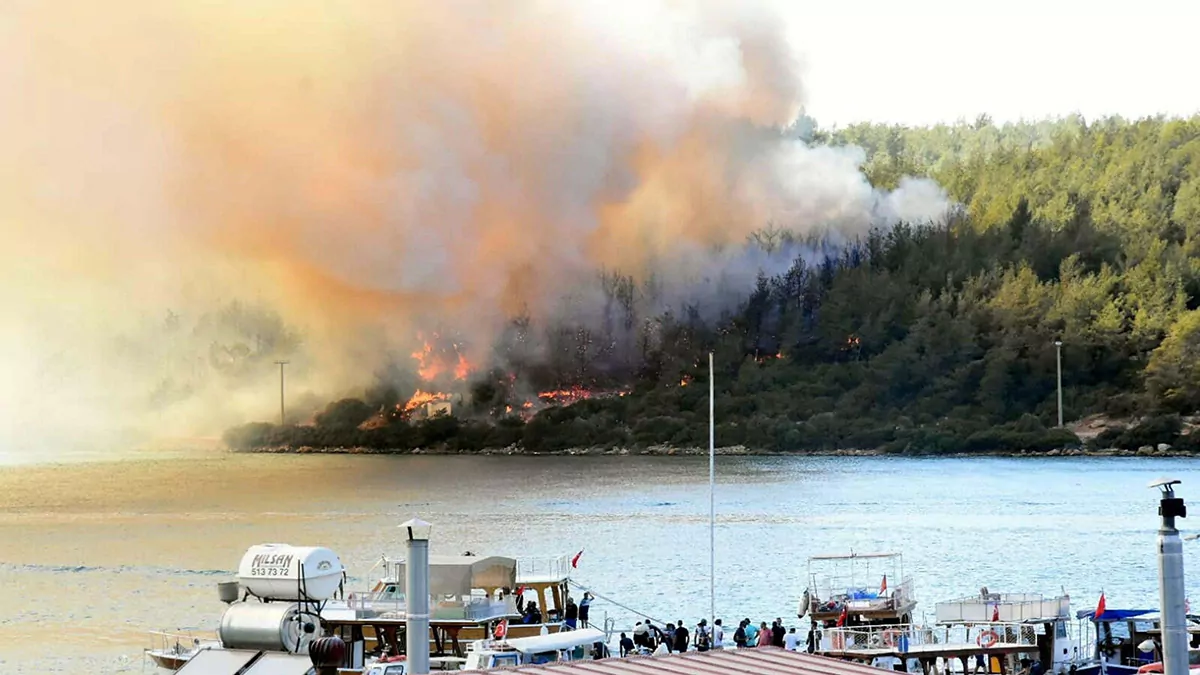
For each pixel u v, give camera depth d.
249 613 72.62
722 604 176.12
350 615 99.44
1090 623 124.38
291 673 57.59
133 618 172.88
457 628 98.62
